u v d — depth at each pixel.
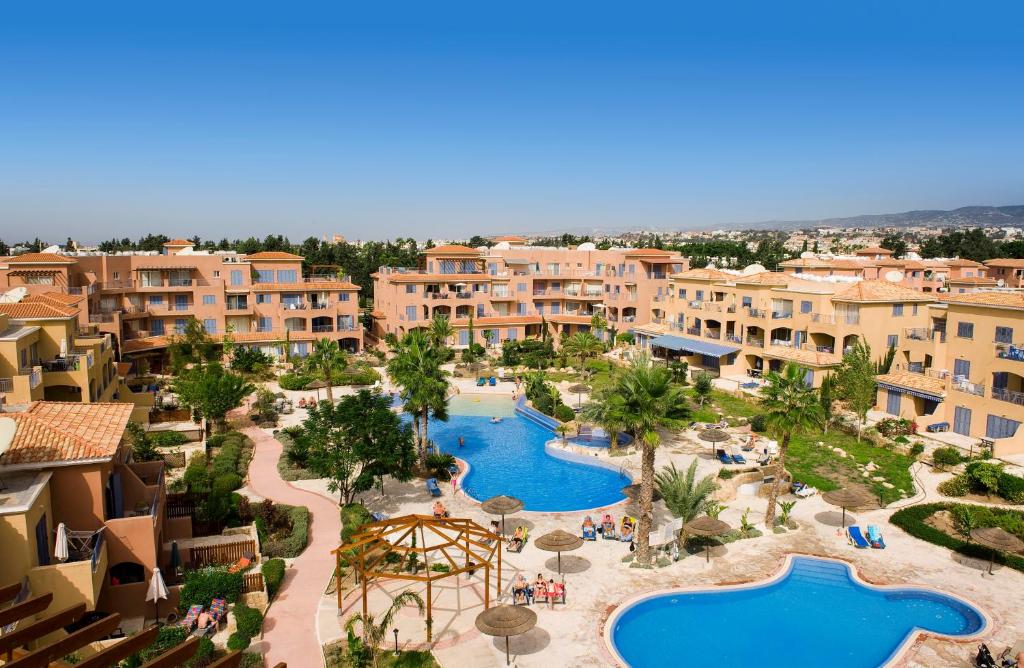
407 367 47.91
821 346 67.44
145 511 30.19
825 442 53.31
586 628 27.91
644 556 33.81
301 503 40.88
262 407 59.78
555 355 89.00
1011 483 39.97
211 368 62.28
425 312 92.62
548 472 49.41
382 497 43.03
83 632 10.36
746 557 34.50
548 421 61.47
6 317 37.50
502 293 100.69
